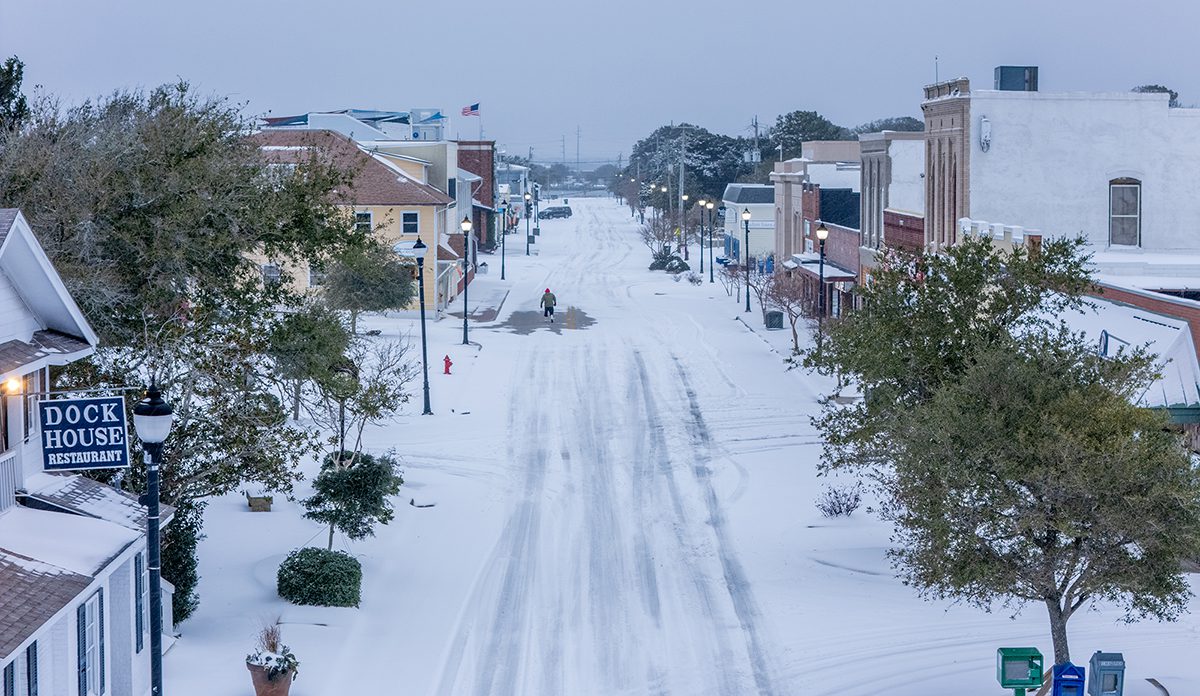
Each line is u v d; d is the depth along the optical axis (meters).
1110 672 17.03
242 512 30.14
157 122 25.44
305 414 40.50
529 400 45.06
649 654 21.84
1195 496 16.33
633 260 108.94
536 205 165.00
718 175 175.00
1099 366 18.89
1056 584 20.67
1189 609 23.39
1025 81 48.44
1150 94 44.25
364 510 25.64
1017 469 17.12
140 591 19.50
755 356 54.75
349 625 22.70
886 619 23.44
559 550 28.28
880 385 24.44
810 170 76.75
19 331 18.05
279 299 26.91
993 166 44.53
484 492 33.16
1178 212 44.75
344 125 87.56
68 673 16.33
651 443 38.78
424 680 20.33
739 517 30.89
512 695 19.91
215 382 23.52
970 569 17.84
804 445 38.22
